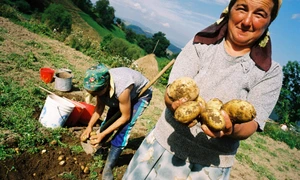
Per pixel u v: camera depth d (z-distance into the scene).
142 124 6.30
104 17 95.69
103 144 4.51
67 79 6.37
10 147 3.75
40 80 6.58
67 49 11.58
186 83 1.47
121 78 3.08
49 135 4.23
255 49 1.74
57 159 3.87
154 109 8.05
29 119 4.45
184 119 1.40
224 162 1.92
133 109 3.41
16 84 5.77
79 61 10.11
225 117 1.41
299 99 24.33
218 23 1.81
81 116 4.95
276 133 13.09
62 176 3.63
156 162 2.06
